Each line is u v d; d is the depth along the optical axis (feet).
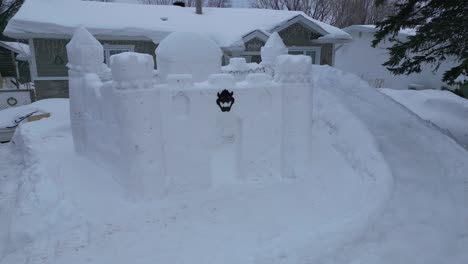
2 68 78.38
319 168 18.90
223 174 17.89
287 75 17.88
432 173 18.19
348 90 30.91
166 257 12.00
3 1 102.27
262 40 53.31
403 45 27.78
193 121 16.25
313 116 23.73
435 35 26.25
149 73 15.33
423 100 45.68
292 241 12.53
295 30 58.80
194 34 23.22
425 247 12.56
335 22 125.59
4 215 17.04
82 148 21.94
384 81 73.72
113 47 50.85
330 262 11.70
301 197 16.28
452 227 13.80
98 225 14.11
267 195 16.44
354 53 79.77
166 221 14.29
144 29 49.98
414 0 27.94
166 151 16.12
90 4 53.98
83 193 16.39
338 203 15.56
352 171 17.99
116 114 15.70
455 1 26.20
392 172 17.60
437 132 23.85
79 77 21.20
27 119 34.68
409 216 14.43
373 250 12.34
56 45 46.75
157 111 15.55
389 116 25.88
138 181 15.61
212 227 13.83
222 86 16.55
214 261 11.65
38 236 13.94
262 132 17.72
